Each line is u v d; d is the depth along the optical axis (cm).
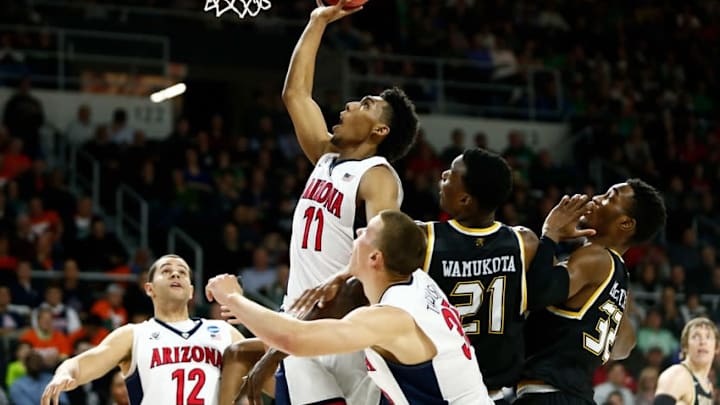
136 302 1314
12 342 1145
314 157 573
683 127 2039
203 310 1300
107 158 1625
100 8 1888
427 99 1967
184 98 2048
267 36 1981
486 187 507
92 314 1252
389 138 550
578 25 2206
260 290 1428
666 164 1936
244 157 1719
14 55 1734
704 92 2191
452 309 468
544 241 526
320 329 427
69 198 1495
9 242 1365
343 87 1914
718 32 2314
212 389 650
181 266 675
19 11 1777
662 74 2184
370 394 522
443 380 453
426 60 1988
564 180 1858
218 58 1941
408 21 2073
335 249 527
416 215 1634
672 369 732
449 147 1855
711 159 2014
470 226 515
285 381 534
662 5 2314
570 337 533
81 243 1420
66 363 626
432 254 504
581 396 530
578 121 2022
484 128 1972
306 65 581
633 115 2042
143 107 1803
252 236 1542
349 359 525
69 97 1750
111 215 1573
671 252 1695
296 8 2022
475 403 457
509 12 2180
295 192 1661
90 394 1120
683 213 1802
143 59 1847
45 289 1312
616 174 1903
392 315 440
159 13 1920
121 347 650
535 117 2031
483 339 508
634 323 1392
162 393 645
